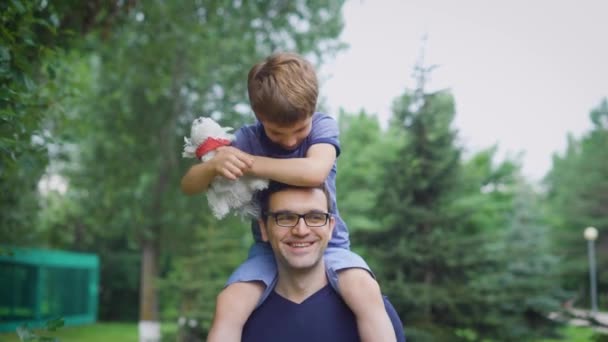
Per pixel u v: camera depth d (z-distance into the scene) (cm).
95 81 1652
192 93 1705
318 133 235
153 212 1866
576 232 2941
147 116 1708
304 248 224
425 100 1051
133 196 1862
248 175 222
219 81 1575
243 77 1504
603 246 2917
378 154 1087
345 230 258
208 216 1345
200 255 1295
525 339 990
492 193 2666
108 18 646
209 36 1170
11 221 757
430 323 961
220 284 1242
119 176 1811
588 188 3002
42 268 1823
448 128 1052
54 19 447
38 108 354
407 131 1063
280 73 217
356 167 1705
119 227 1991
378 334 221
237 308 228
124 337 1827
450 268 1008
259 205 235
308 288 234
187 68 1486
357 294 227
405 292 959
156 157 1784
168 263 2447
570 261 2802
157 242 1928
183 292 1260
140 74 1312
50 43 380
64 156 1121
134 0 661
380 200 1059
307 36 1515
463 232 1123
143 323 1723
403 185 1035
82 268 2164
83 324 2175
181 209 1833
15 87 292
